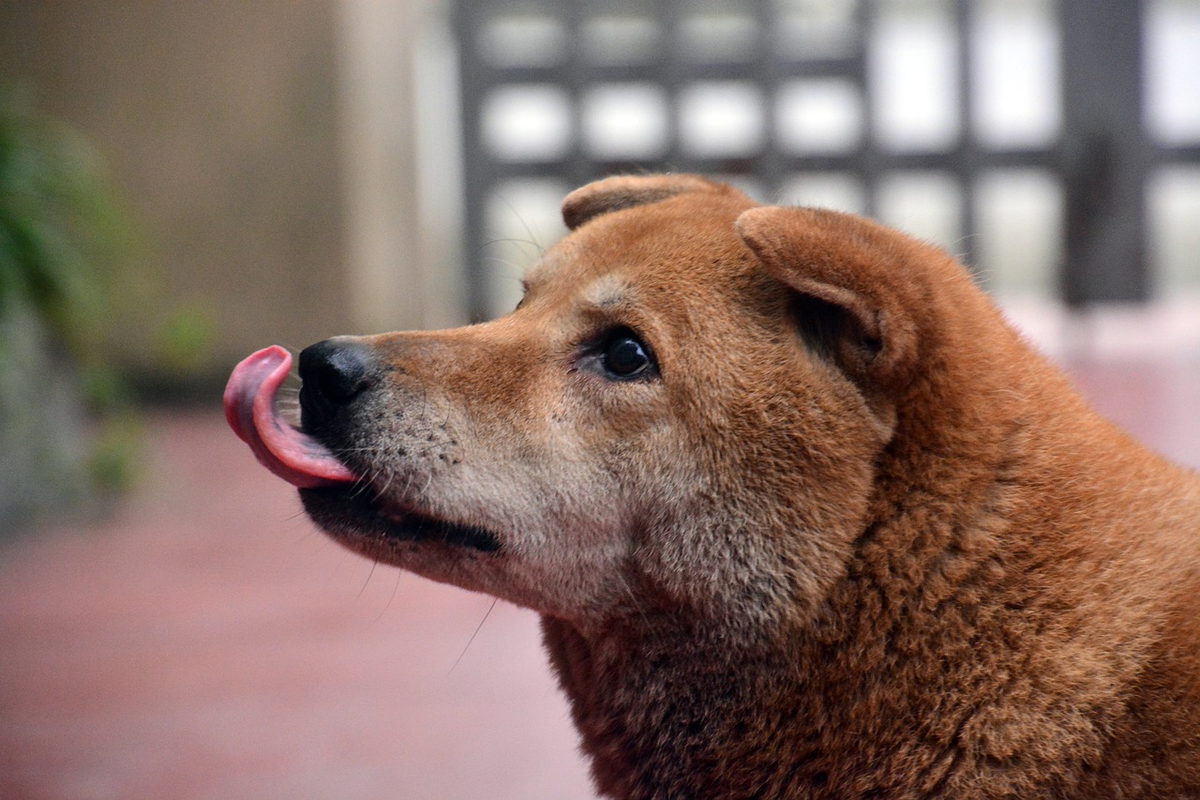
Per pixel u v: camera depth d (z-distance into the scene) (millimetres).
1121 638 2191
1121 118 14078
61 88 10805
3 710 4305
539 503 2455
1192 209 19281
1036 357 2525
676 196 2916
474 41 14125
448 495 2461
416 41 14750
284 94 10844
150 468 8492
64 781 3730
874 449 2320
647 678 2482
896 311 2254
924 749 2223
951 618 2250
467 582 2547
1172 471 2488
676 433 2398
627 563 2459
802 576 2307
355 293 10992
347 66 10883
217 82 10836
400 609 5539
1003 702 2189
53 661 4809
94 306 7637
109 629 5172
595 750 2623
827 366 2357
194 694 4449
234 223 10906
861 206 14180
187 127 10852
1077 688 2166
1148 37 13977
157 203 10891
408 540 2521
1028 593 2236
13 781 3738
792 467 2324
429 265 15453
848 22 13961
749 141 14125
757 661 2365
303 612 5461
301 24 10758
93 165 8352
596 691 2582
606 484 2436
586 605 2496
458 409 2488
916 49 14156
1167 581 2242
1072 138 14141
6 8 10750
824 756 2311
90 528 6945
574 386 2488
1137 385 10219
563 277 2646
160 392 10953
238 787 3676
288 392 2830
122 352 10883
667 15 13977
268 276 10953
